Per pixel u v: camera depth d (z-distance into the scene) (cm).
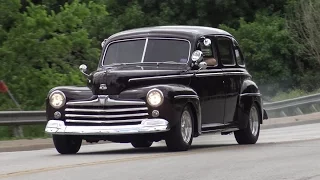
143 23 7000
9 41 4650
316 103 5459
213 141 3122
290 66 6925
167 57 2412
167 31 2462
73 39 4991
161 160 2039
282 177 1672
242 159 2053
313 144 2572
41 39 5147
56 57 4856
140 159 2077
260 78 6769
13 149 2758
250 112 2709
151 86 2231
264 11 7225
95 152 2459
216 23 7181
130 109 2203
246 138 2716
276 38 6806
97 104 2231
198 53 2356
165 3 7062
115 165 1928
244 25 6888
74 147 2392
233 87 2597
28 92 4547
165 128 2178
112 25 6912
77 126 2252
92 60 5059
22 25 4731
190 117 2309
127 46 2483
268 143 2722
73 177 1684
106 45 2522
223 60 2575
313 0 6725
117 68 2408
